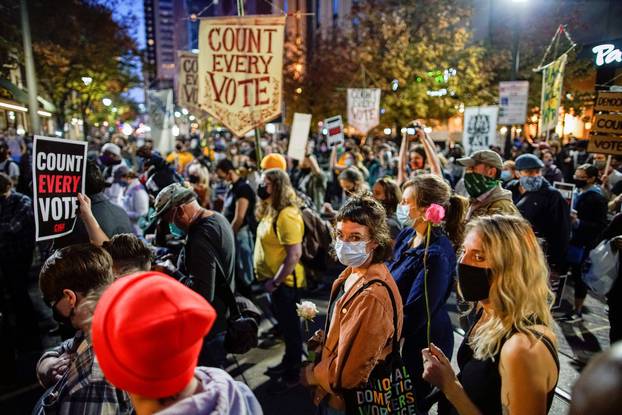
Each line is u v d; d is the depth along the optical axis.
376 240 2.02
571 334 4.84
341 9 36.12
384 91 18.97
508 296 1.59
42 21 18.39
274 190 3.84
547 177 8.08
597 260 3.79
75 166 2.86
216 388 1.15
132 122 62.09
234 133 5.22
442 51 18.59
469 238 1.75
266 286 3.90
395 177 9.92
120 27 22.44
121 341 0.95
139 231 5.94
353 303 1.94
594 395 0.64
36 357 4.49
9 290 4.52
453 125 27.75
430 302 2.48
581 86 18.86
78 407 1.61
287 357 3.98
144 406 1.09
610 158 6.70
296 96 24.66
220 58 5.14
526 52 18.42
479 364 1.66
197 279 2.98
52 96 21.80
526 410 1.46
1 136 14.51
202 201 6.41
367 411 1.91
